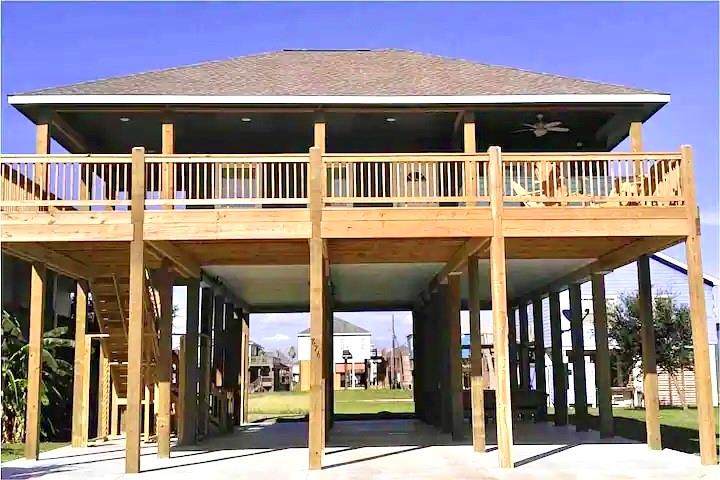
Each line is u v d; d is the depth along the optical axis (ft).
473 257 36.50
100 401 45.93
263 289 54.49
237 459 35.94
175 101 39.11
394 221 32.73
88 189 37.11
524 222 32.96
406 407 87.61
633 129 41.42
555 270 46.09
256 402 98.27
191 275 41.29
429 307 56.59
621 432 47.93
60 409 49.06
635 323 76.38
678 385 78.59
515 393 55.01
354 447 40.45
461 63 48.16
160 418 36.81
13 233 32.14
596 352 43.45
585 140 49.57
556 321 52.90
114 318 44.19
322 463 33.60
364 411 78.74
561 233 32.94
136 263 31.99
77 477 30.32
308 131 46.39
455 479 28.71
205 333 47.60
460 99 39.58
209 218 32.53
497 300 32.09
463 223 32.73
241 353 61.82
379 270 46.09
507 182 46.44
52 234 32.22
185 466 33.47
